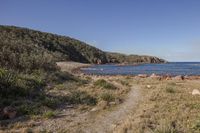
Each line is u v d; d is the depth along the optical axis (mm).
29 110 14289
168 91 23516
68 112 15016
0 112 13562
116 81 35312
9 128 11500
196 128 11438
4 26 127875
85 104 17156
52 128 11875
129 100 19484
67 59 126125
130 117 13680
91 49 167625
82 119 13570
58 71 31797
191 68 105500
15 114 13391
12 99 16250
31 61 28828
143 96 21438
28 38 126938
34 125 12195
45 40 138375
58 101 17203
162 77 46156
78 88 23531
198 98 19703
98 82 26734
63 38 161375
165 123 11961
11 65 26234
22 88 18172
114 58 178875
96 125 12492
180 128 11477
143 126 11742
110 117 14047
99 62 154375
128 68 102938
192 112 14758
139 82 35531
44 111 14625
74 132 11383
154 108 15914
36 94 18359
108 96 19750
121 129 11320
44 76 25594
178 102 17781
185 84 33531
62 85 23516
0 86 16969
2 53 26594
